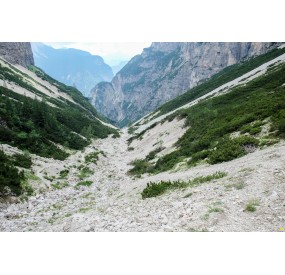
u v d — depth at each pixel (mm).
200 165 23812
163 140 52625
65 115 98000
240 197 12828
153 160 41312
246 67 128375
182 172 23766
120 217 14789
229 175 16797
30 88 134125
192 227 11031
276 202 11586
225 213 11602
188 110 62812
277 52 116750
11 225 18828
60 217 19578
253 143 22031
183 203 14055
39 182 30094
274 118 24922
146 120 147500
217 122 37031
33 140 44625
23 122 52406
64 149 54219
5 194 24422
